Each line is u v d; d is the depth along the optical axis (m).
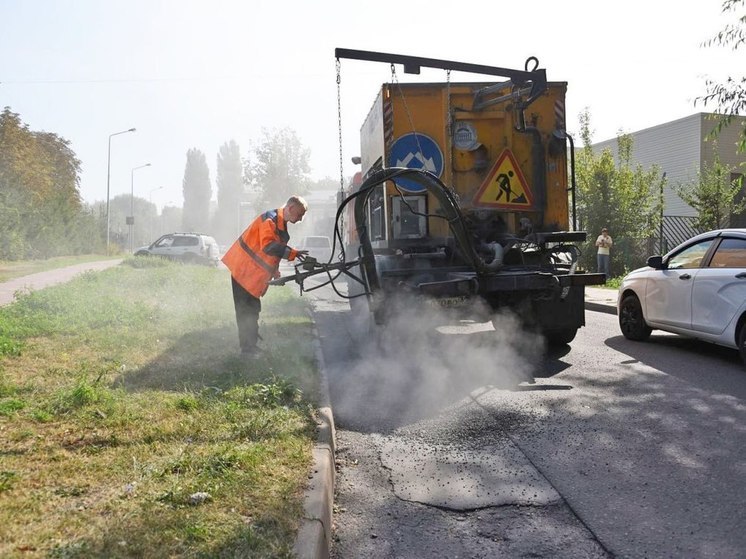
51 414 4.95
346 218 17.52
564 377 7.58
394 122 8.96
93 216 50.56
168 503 3.52
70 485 3.67
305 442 4.67
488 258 8.62
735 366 8.05
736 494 4.19
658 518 3.89
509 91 8.98
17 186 35.66
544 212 9.20
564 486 4.39
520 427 5.68
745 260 7.92
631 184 22.27
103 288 14.24
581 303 9.12
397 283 8.52
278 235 7.38
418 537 3.74
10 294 14.13
